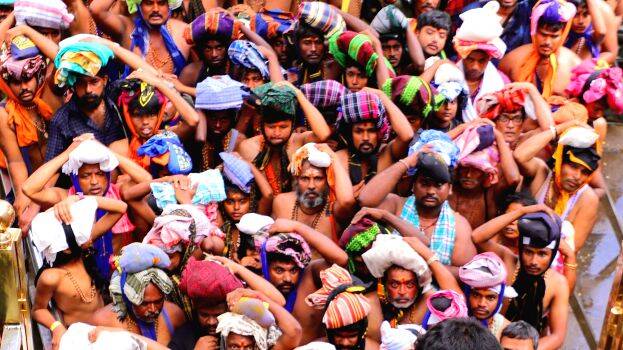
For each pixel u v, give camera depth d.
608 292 12.22
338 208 10.84
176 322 9.87
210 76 12.98
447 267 10.37
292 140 11.81
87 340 8.79
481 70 13.06
